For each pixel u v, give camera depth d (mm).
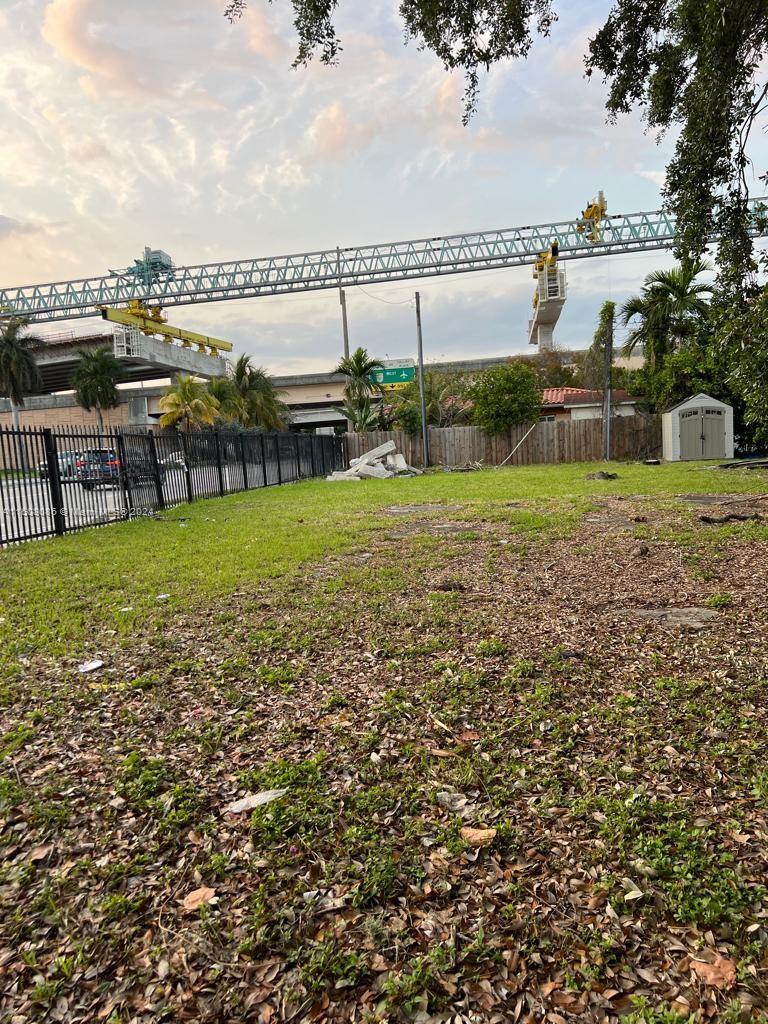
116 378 59625
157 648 4262
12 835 2291
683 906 1833
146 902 1963
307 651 4102
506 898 1922
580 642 4117
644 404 28391
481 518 10336
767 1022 1479
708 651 3859
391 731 3008
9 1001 1623
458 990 1611
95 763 2805
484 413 29000
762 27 5688
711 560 6324
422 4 6418
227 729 3084
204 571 6648
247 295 59031
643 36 7039
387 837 2219
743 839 2125
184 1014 1568
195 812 2406
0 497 9047
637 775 2549
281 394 56625
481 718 3111
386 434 31312
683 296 24406
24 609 5297
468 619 4660
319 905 1909
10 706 3412
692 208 6863
